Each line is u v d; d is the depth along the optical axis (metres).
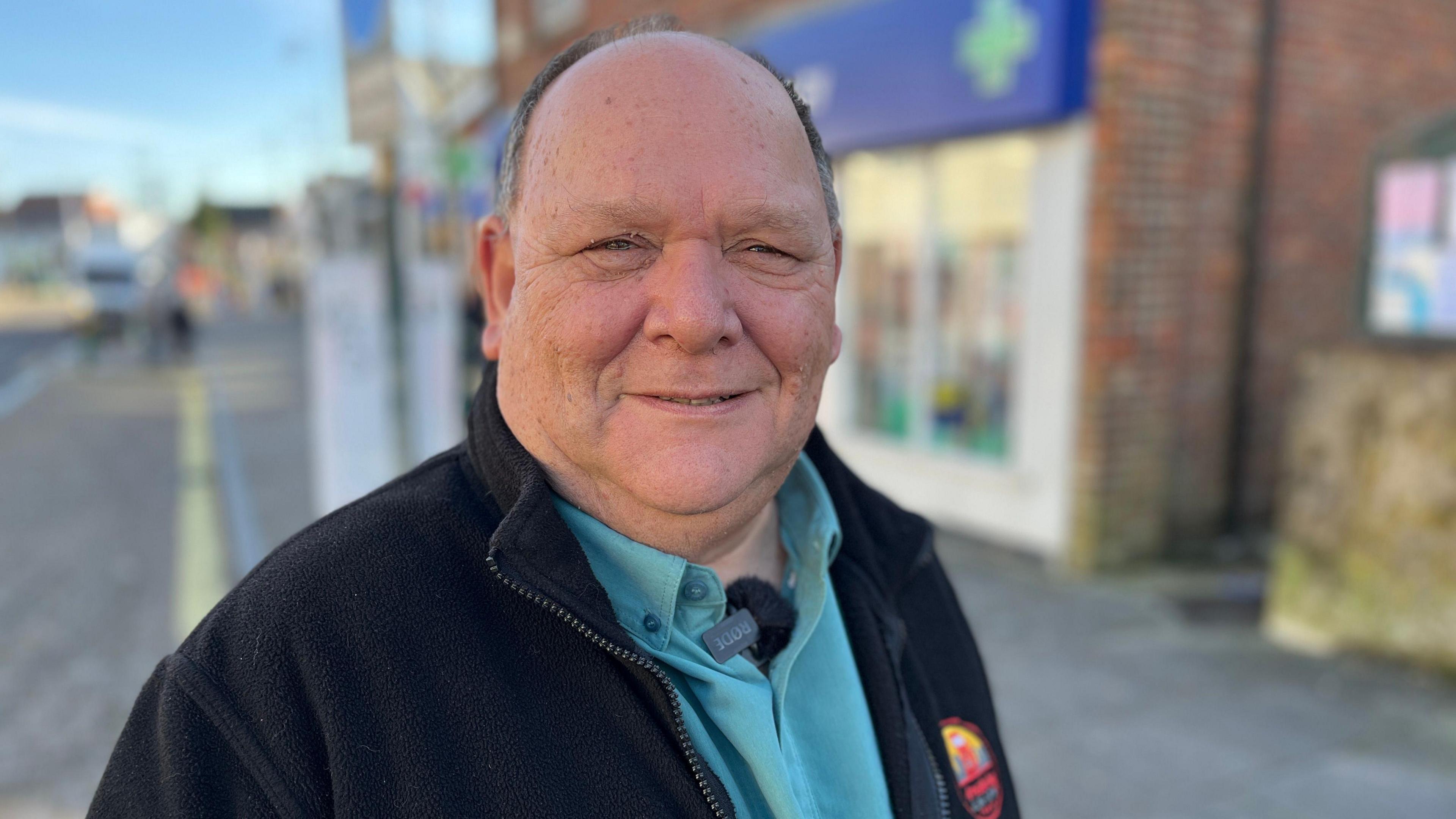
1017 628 4.07
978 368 5.22
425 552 0.86
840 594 1.16
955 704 1.23
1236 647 3.86
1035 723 3.24
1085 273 4.44
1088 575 4.62
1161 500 4.76
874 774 1.03
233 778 0.75
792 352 0.91
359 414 3.38
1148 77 4.29
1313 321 5.16
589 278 0.85
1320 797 2.78
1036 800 2.78
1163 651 3.82
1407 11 5.20
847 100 5.41
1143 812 2.71
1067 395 4.65
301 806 0.75
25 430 10.06
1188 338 4.70
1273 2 4.61
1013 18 4.33
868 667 1.11
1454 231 3.34
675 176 0.83
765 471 0.94
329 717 0.76
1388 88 5.20
